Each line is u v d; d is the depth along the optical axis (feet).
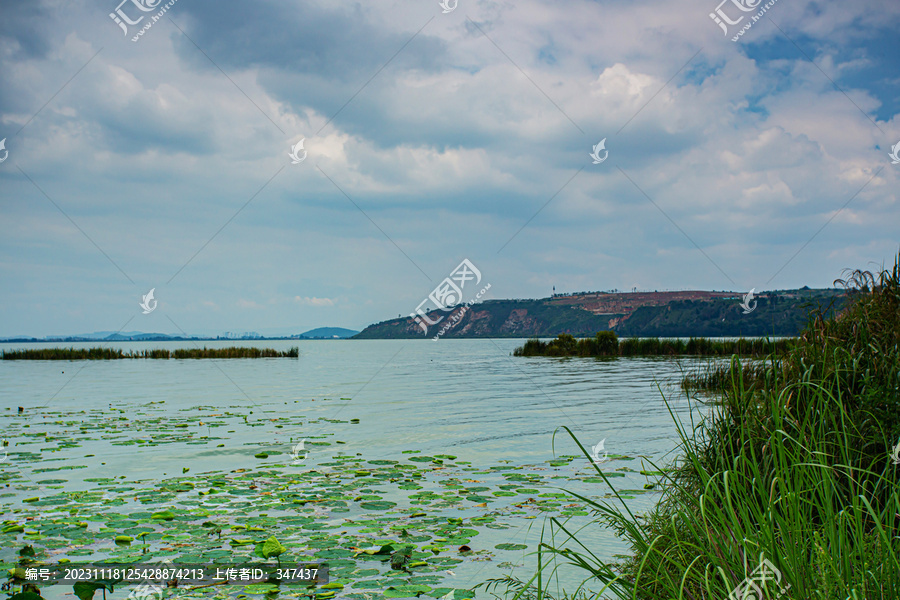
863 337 14.83
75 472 22.71
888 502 8.41
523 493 19.25
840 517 7.57
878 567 7.23
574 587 11.91
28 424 34.99
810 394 13.41
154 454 26.16
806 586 7.07
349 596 11.43
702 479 9.41
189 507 17.83
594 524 16.07
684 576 7.92
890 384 12.96
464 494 19.20
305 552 13.91
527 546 14.38
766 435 12.69
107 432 32.09
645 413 36.78
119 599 11.35
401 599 11.27
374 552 13.88
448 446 27.86
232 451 26.84
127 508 17.74
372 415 38.34
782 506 8.21
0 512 17.30
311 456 25.75
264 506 17.90
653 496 18.48
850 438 11.96
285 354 147.64
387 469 23.03
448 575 12.53
